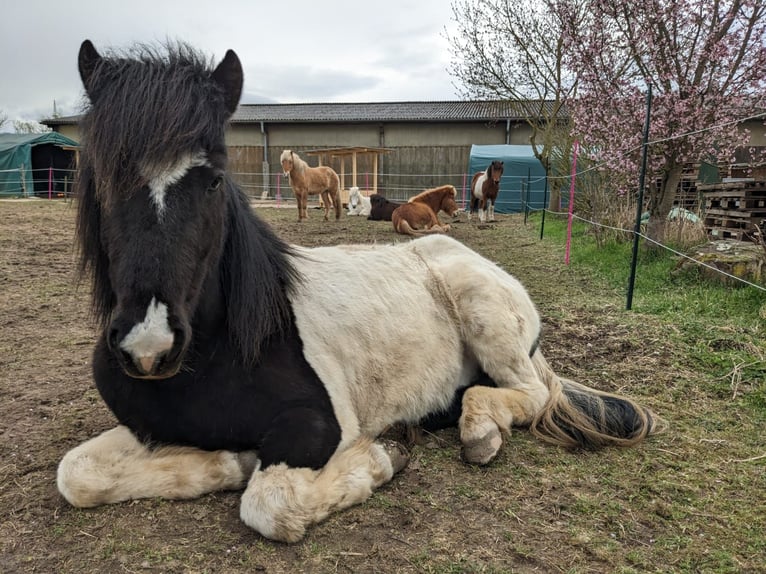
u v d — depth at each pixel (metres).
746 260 4.97
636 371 3.37
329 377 2.19
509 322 2.72
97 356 2.05
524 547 1.77
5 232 10.20
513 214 18.80
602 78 7.56
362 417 2.37
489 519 1.93
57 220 12.62
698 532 1.86
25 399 2.95
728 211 6.84
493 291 2.76
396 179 25.62
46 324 4.47
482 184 15.41
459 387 2.88
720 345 3.63
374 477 2.09
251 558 1.70
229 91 1.91
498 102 17.17
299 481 1.84
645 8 6.53
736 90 6.38
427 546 1.78
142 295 1.53
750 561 1.72
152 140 1.57
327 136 26.22
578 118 8.59
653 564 1.70
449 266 2.91
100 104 1.65
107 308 1.95
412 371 2.54
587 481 2.19
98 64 1.79
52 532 1.81
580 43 7.77
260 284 2.05
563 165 14.05
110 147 1.58
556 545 1.79
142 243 1.56
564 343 3.96
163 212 1.59
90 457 1.96
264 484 1.80
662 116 6.45
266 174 26.69
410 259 2.96
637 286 5.44
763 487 2.13
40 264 7.13
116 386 1.97
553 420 2.61
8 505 1.97
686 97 6.40
